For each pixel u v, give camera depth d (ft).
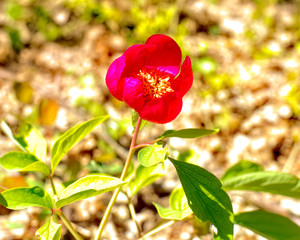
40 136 2.06
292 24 4.68
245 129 3.62
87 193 1.66
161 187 3.13
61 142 1.86
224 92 3.83
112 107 3.74
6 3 4.91
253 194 2.89
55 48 4.60
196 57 4.06
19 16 4.79
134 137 1.81
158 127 3.67
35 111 3.05
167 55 1.75
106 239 2.75
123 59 1.69
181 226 2.82
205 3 5.04
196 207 1.69
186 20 4.74
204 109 3.72
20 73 4.21
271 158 3.45
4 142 3.32
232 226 1.68
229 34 4.69
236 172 2.09
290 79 3.76
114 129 3.39
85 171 3.10
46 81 4.07
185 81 1.72
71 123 3.52
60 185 2.19
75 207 2.89
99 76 4.03
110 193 3.03
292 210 2.87
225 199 1.70
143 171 2.21
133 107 1.72
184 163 1.74
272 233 2.00
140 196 3.09
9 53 4.49
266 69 4.08
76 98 3.54
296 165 3.37
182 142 3.39
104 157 2.88
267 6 4.80
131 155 1.82
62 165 3.16
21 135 2.06
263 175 1.87
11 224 2.38
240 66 3.83
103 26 4.69
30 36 4.77
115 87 1.72
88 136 3.30
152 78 1.73
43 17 4.83
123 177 1.86
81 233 2.73
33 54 4.52
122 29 4.60
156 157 1.65
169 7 4.67
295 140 3.48
